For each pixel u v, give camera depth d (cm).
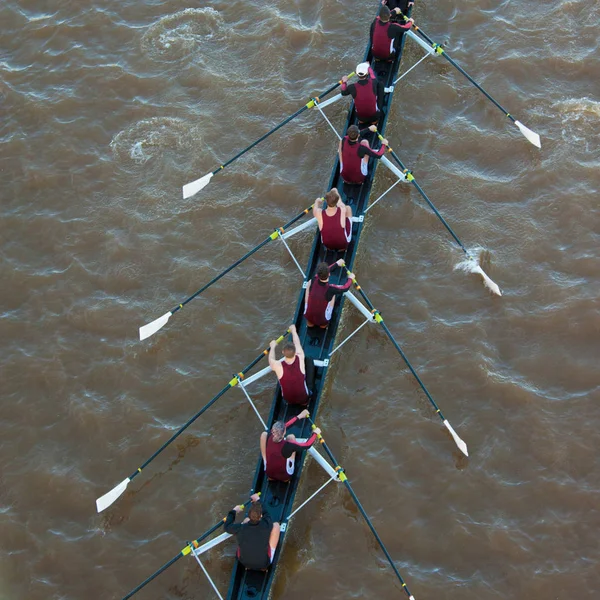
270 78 1961
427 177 1758
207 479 1362
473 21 2041
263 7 2097
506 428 1382
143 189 1772
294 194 1748
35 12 2108
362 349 1504
